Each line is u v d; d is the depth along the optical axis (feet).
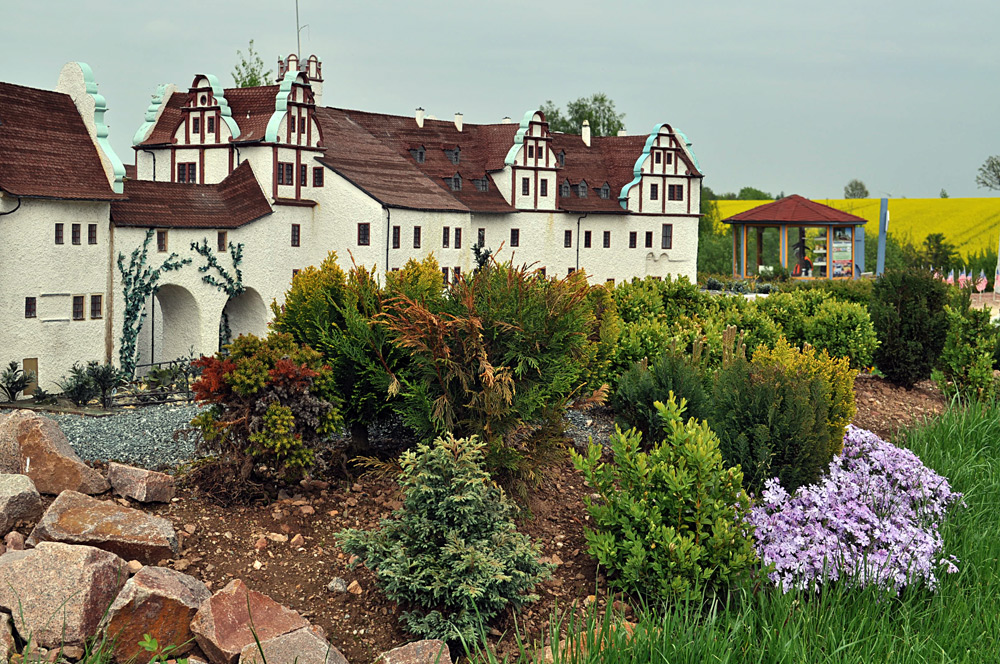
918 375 73.26
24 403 86.79
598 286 63.00
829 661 29.50
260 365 37.70
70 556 28.48
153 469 41.29
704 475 33.78
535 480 39.91
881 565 35.35
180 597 28.55
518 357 40.11
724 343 55.26
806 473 41.45
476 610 30.01
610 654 28.30
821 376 48.29
